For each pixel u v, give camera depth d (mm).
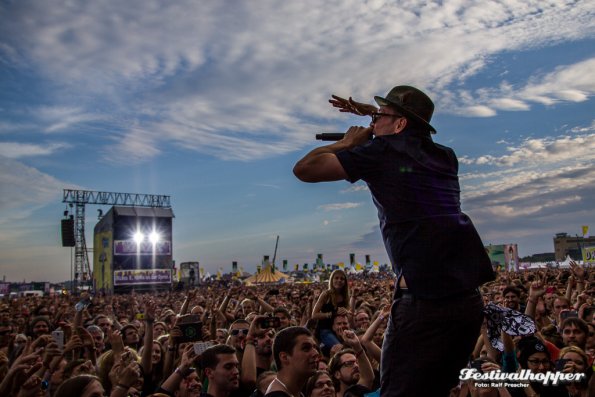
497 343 2271
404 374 1912
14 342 8961
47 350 6203
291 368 3797
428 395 1908
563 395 4914
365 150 2045
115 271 68625
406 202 1972
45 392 6004
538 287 7293
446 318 1883
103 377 6332
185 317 6930
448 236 1929
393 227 2002
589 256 42094
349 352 5801
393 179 1998
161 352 7320
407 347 1919
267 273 53438
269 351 6566
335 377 5727
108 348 9555
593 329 6648
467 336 1932
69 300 27250
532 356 5391
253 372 6098
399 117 2129
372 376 5672
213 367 5039
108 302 29031
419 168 1997
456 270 1908
